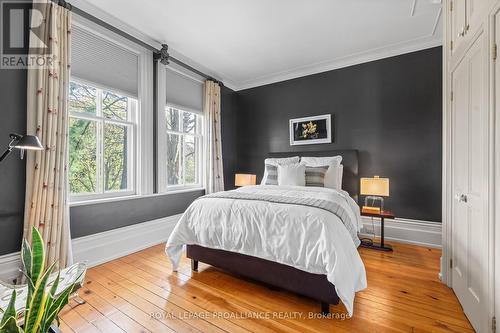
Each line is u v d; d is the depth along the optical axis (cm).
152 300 185
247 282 212
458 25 177
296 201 196
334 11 240
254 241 190
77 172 253
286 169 315
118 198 272
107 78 265
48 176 199
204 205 224
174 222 343
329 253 157
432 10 238
